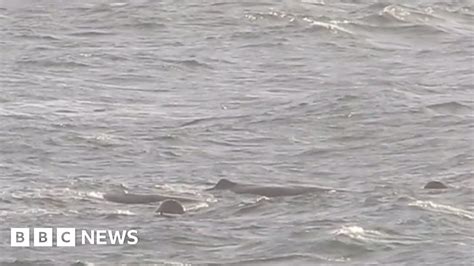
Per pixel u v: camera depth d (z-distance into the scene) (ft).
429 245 161.58
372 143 221.87
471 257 157.38
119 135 226.38
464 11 349.41
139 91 266.16
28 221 173.17
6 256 159.84
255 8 349.41
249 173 202.69
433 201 181.16
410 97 255.91
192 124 235.81
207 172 203.10
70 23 339.98
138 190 190.90
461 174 199.41
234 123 236.63
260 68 290.56
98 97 259.19
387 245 161.58
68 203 182.09
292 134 228.84
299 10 347.36
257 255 158.92
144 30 332.80
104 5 356.59
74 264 156.97
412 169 203.82
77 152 214.69
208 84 273.75
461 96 258.57
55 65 289.94
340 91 260.01
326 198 183.42
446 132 228.43
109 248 161.99
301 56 304.09
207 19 342.03
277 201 182.39
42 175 199.62
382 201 180.75
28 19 343.46
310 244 161.68
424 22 337.52
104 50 307.37
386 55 306.35
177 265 155.94
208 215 176.24
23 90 263.29
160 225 170.91
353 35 326.24
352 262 156.87
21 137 222.89
